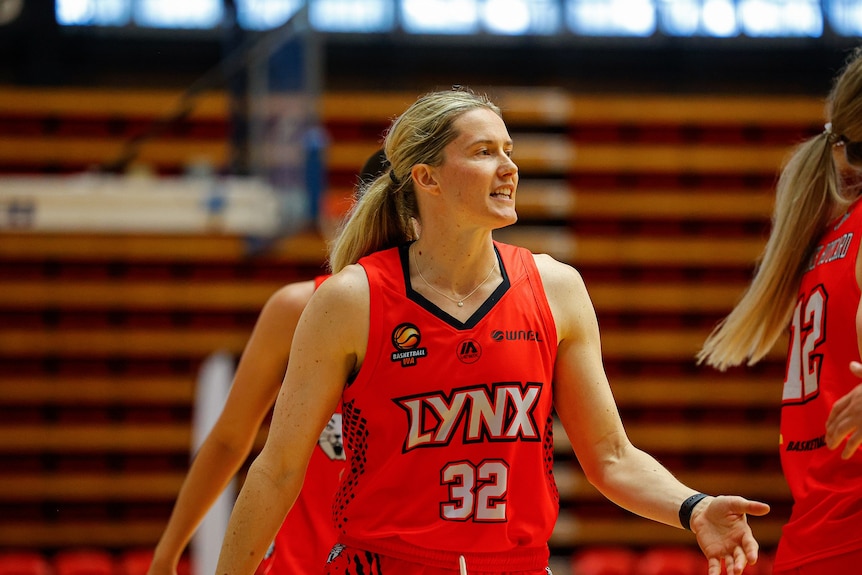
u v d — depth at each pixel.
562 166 25.34
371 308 6.33
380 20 25.56
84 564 20.70
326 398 6.40
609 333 25.02
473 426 6.17
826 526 7.09
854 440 5.97
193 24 25.33
